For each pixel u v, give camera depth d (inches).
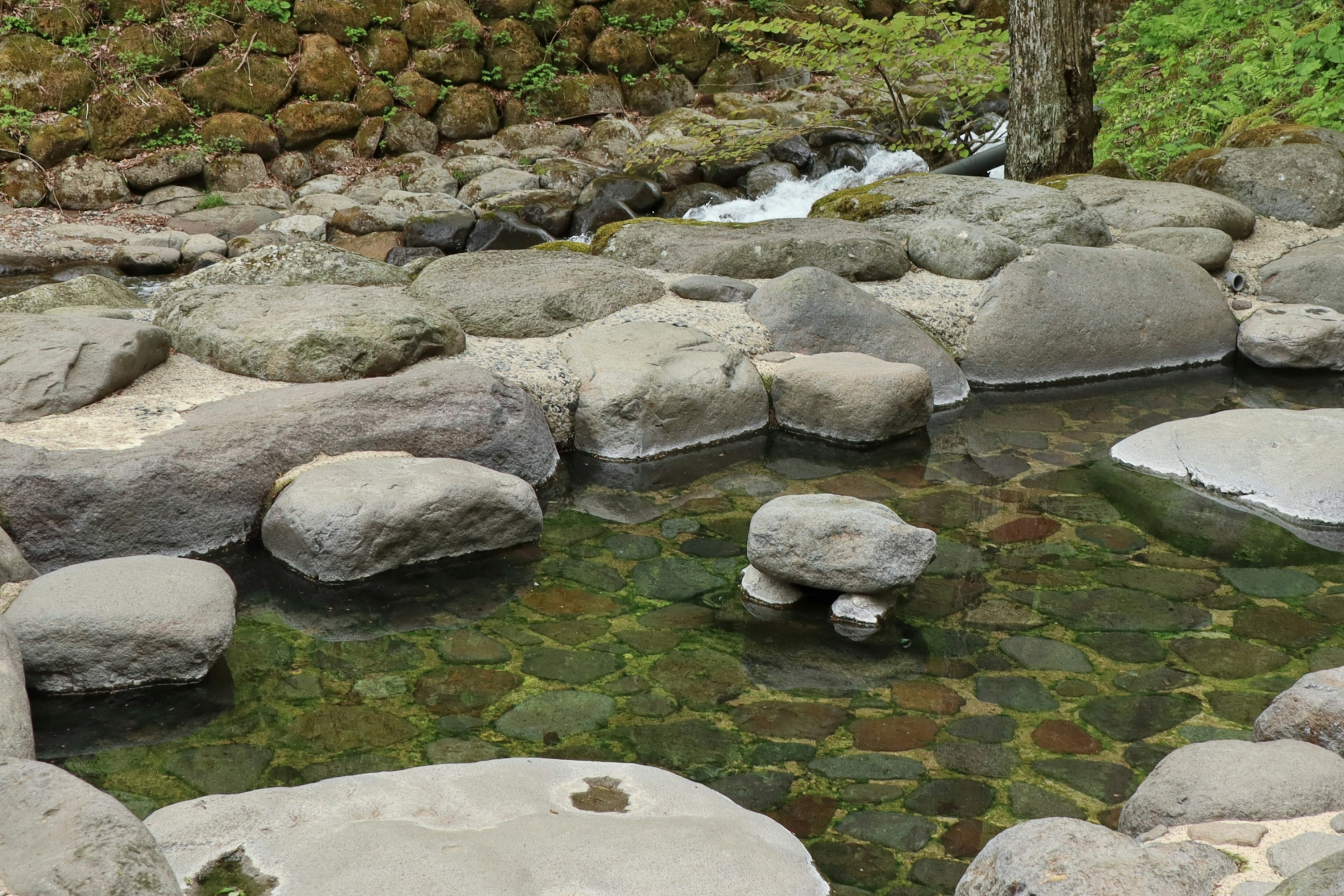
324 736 105.7
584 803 90.4
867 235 240.2
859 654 122.8
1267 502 162.1
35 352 155.2
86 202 406.9
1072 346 224.7
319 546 135.5
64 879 61.3
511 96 510.6
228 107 449.7
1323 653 121.8
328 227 391.9
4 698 93.8
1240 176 290.4
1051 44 293.7
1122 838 75.2
